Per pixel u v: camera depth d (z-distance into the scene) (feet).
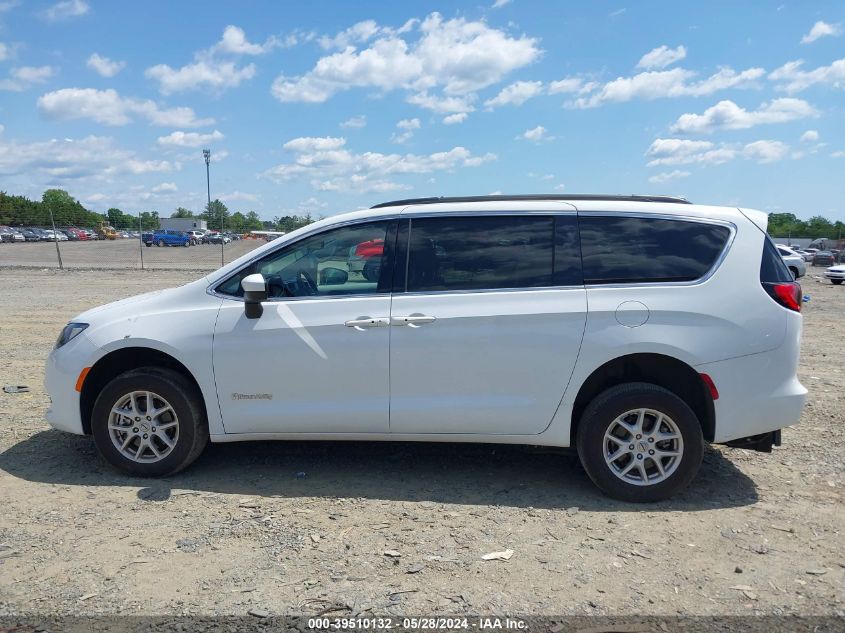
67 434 19.15
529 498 14.97
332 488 15.47
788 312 14.64
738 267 14.71
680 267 14.79
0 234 172.65
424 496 15.05
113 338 15.69
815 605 10.68
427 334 14.85
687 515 14.11
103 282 71.00
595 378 14.92
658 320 14.43
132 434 15.75
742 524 13.66
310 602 10.66
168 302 16.05
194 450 15.72
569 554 12.32
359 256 15.55
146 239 187.93
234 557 12.11
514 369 14.75
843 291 83.71
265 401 15.39
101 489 15.20
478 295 14.96
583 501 14.82
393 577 11.45
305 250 15.78
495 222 15.38
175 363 16.31
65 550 12.31
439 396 14.98
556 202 15.51
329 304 15.28
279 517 13.83
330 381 15.16
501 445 18.56
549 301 14.71
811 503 14.79
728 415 14.49
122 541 12.68
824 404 23.20
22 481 15.62
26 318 42.47
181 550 12.35
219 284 15.92
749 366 14.44
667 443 14.69
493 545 12.66
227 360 15.34
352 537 12.94
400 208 15.76
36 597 10.75
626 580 11.41
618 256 14.97
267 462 17.11
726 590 11.11
